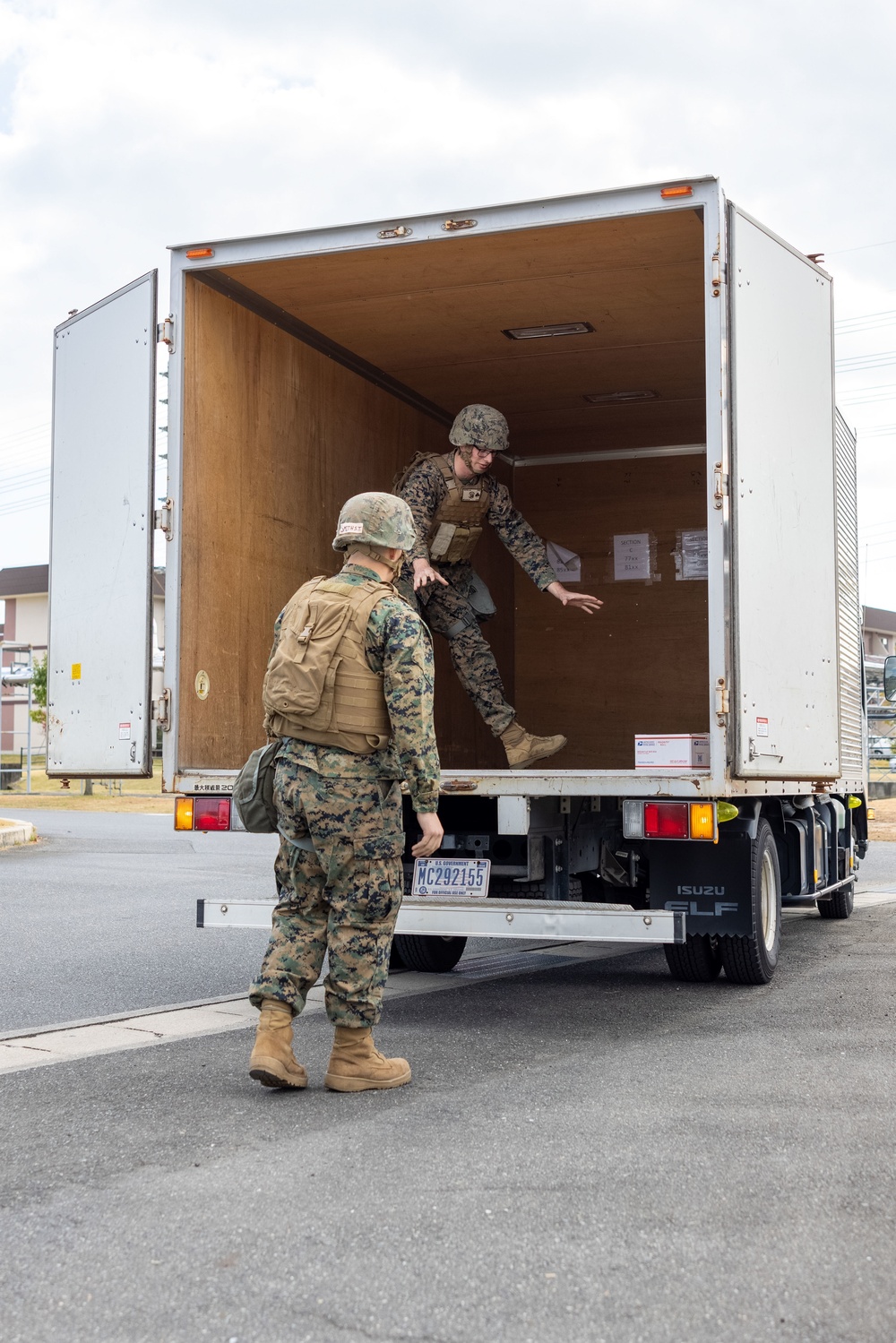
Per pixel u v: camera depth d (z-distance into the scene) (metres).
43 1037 5.12
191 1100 4.04
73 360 6.37
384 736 4.14
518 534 7.71
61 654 6.25
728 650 5.36
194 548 6.29
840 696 6.64
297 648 4.12
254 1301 2.52
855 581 9.33
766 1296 2.54
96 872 12.84
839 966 7.11
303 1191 3.13
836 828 8.27
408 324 7.52
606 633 10.55
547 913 5.30
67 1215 2.97
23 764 42.12
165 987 6.45
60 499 6.31
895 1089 4.16
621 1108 3.92
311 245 6.12
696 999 6.01
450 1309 2.48
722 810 5.56
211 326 6.52
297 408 7.42
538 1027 5.30
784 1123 3.74
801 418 6.14
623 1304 2.50
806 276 6.26
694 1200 3.07
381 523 4.27
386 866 4.17
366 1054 4.19
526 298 7.12
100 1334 2.38
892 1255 2.74
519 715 10.70
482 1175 3.25
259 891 11.00
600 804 6.13
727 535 5.39
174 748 6.09
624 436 10.26
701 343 8.05
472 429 7.30
